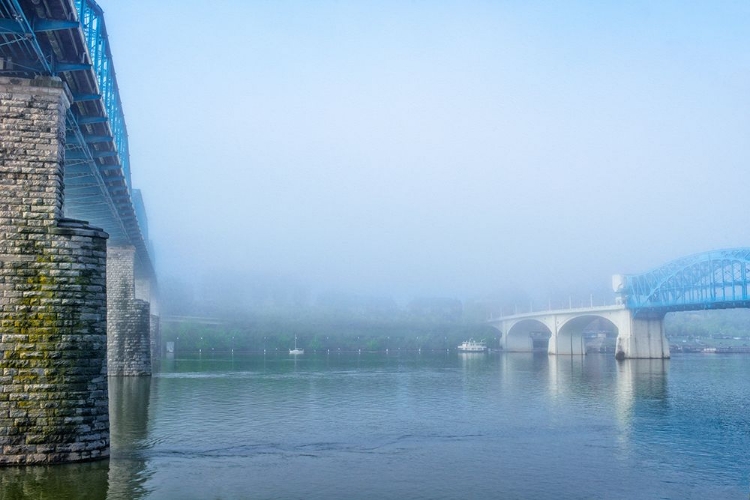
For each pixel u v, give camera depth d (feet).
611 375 348.79
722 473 113.60
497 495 98.99
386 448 132.98
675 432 154.71
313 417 174.19
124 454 122.31
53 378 106.83
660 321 558.56
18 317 106.42
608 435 150.30
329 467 115.65
